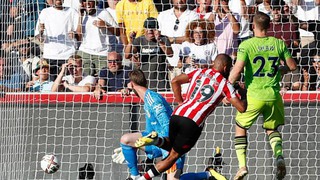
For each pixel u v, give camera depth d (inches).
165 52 1409.9
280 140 1221.1
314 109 1385.3
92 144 1378.0
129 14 1457.9
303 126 1387.8
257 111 1203.2
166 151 1246.9
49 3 1462.8
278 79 1213.1
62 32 1435.8
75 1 1471.5
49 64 1414.9
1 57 1430.9
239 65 1174.3
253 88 1199.6
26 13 1446.9
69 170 1374.3
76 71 1406.3
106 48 1433.3
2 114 1406.3
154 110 1208.8
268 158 1385.3
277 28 1433.3
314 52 1423.5
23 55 1424.7
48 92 1384.1
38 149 1376.7
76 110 1379.2
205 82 1155.3
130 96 1378.0
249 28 1445.6
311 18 1473.9
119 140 1376.7
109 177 1374.3
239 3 1462.8
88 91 1393.9
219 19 1443.2
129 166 1251.8
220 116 1385.3
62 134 1378.0
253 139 1389.0
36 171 1373.0
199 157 1380.4
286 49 1202.0
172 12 1457.9
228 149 1382.9
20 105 1386.6
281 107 1222.3
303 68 1416.1
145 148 1255.5
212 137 1382.9
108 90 1400.1
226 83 1151.6
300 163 1386.6
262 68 1194.0
